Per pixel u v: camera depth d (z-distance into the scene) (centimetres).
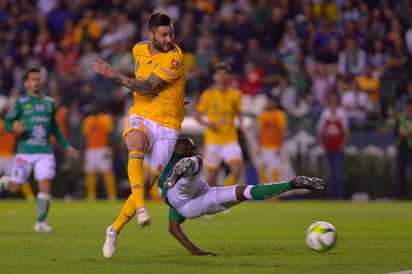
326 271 2683
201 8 10231
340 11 9775
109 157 8512
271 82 9131
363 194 8438
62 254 3322
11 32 11012
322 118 8175
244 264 2898
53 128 4831
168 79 3077
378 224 4972
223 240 3950
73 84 9638
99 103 9356
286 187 2903
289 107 8825
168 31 3100
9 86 10231
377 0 9738
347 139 8250
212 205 3036
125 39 10225
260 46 9762
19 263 3000
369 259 3048
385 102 8781
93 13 10612
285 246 3591
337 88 8844
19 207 7388
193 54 9694
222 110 6069
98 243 3822
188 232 4497
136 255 3259
